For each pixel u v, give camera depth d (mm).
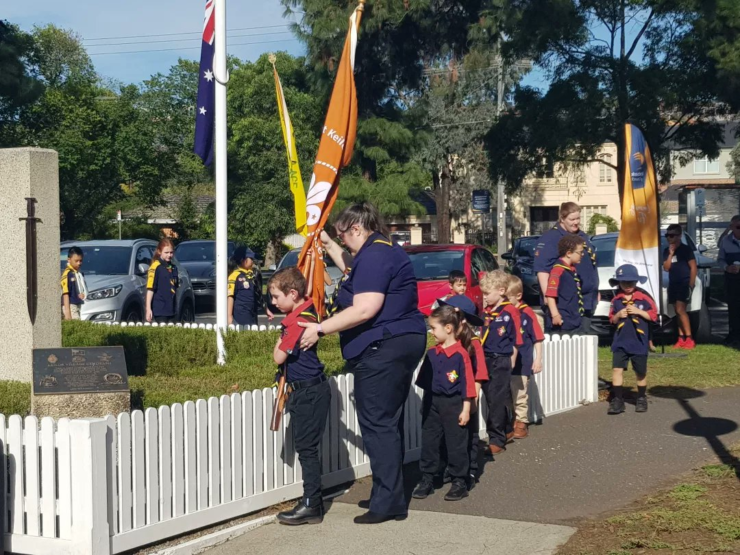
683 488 6273
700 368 11477
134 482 5309
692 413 8891
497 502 6293
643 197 11344
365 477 7129
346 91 7168
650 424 8500
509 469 7105
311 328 5629
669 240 13789
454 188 58875
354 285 5621
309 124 42938
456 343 6383
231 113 46500
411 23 34125
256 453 6188
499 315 7531
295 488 6477
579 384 9641
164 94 56062
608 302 14281
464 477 6383
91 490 5051
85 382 6031
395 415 5844
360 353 5695
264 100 45312
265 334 10422
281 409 5883
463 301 6453
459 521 5891
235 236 41156
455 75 35656
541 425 8633
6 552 5336
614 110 26938
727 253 14406
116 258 16188
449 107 45625
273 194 40719
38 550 5238
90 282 15078
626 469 7004
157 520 5461
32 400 5949
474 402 6508
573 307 9406
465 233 62500
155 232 52656
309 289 6852
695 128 28469
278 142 40938
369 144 34031
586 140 26922
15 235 7637
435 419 6441
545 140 27312
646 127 26688
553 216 62531
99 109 44312
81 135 42750
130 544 5266
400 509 5887
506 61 28562
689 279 13656
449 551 5328
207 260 24984
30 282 7543
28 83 34000
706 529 5414
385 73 34688
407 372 5758
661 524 5516
